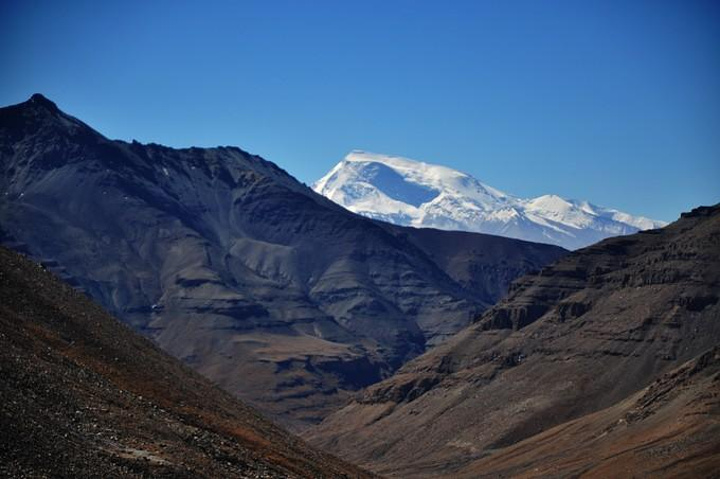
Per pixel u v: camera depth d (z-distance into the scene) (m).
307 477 159.88
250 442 165.25
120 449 117.88
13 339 141.50
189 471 118.88
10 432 105.69
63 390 127.75
